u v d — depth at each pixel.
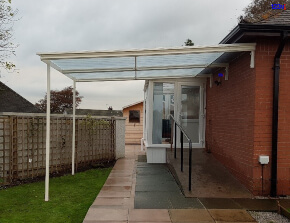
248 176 5.39
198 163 7.27
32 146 7.37
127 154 11.79
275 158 5.06
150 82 8.70
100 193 5.50
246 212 4.35
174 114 8.86
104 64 6.04
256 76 5.08
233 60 6.26
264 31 4.71
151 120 8.78
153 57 5.45
